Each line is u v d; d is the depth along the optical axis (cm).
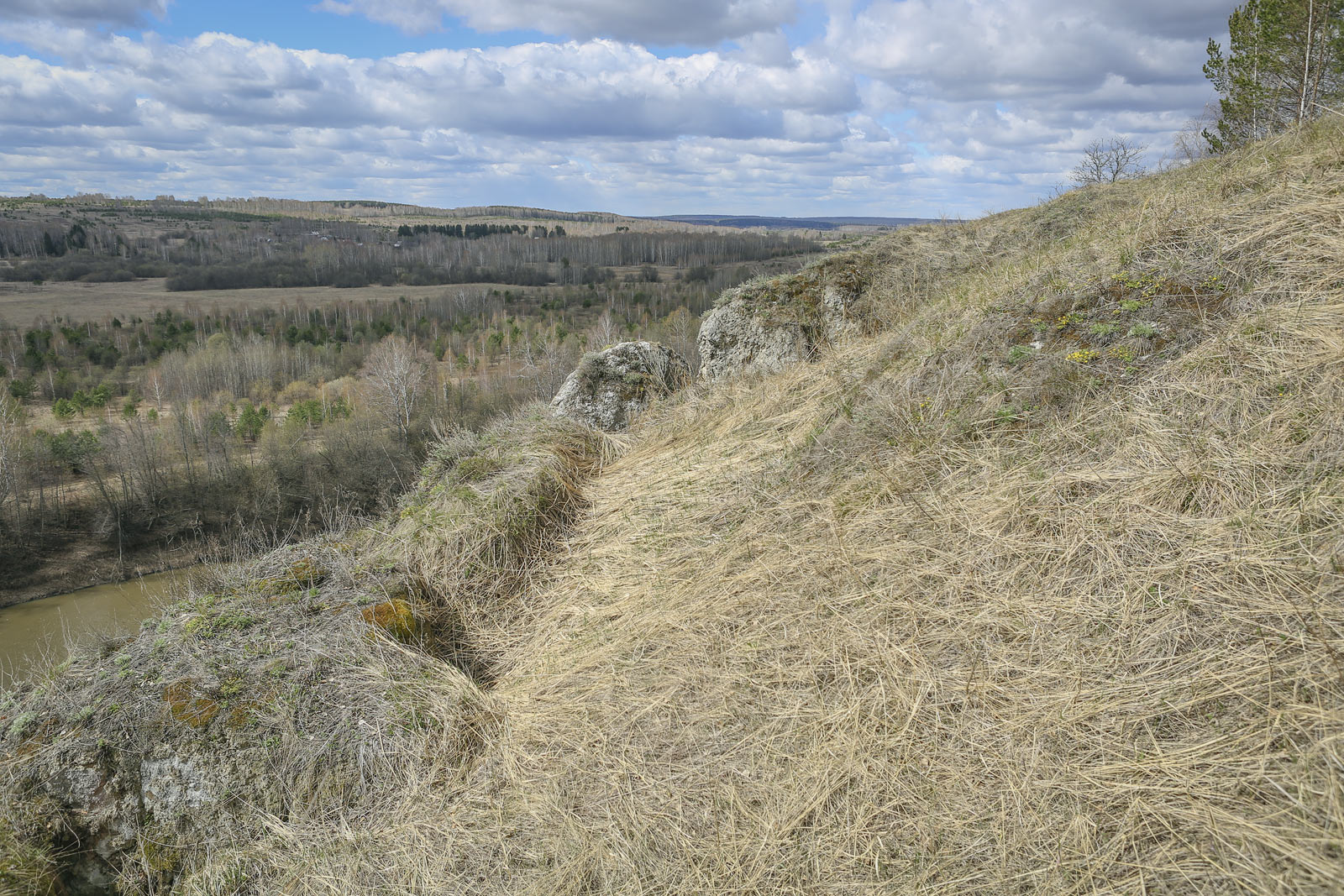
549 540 510
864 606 329
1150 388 356
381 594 423
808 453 468
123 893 298
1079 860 211
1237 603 253
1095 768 231
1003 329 459
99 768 313
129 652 379
